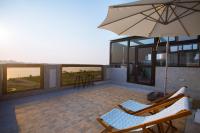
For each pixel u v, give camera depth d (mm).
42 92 5176
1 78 4109
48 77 5391
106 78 8188
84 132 2328
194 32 2619
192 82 4984
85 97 4672
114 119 1860
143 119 1762
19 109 3373
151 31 2754
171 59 5820
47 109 3410
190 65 5332
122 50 8141
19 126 2492
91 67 7312
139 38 7078
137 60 7191
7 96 4211
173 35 2785
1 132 2275
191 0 1688
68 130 2389
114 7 1837
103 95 5008
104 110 3395
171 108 1486
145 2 1723
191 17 2297
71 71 6352
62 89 5918
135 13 2092
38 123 2631
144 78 6824
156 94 4422
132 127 1457
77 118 2893
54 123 2645
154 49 6414
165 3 1746
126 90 5984
